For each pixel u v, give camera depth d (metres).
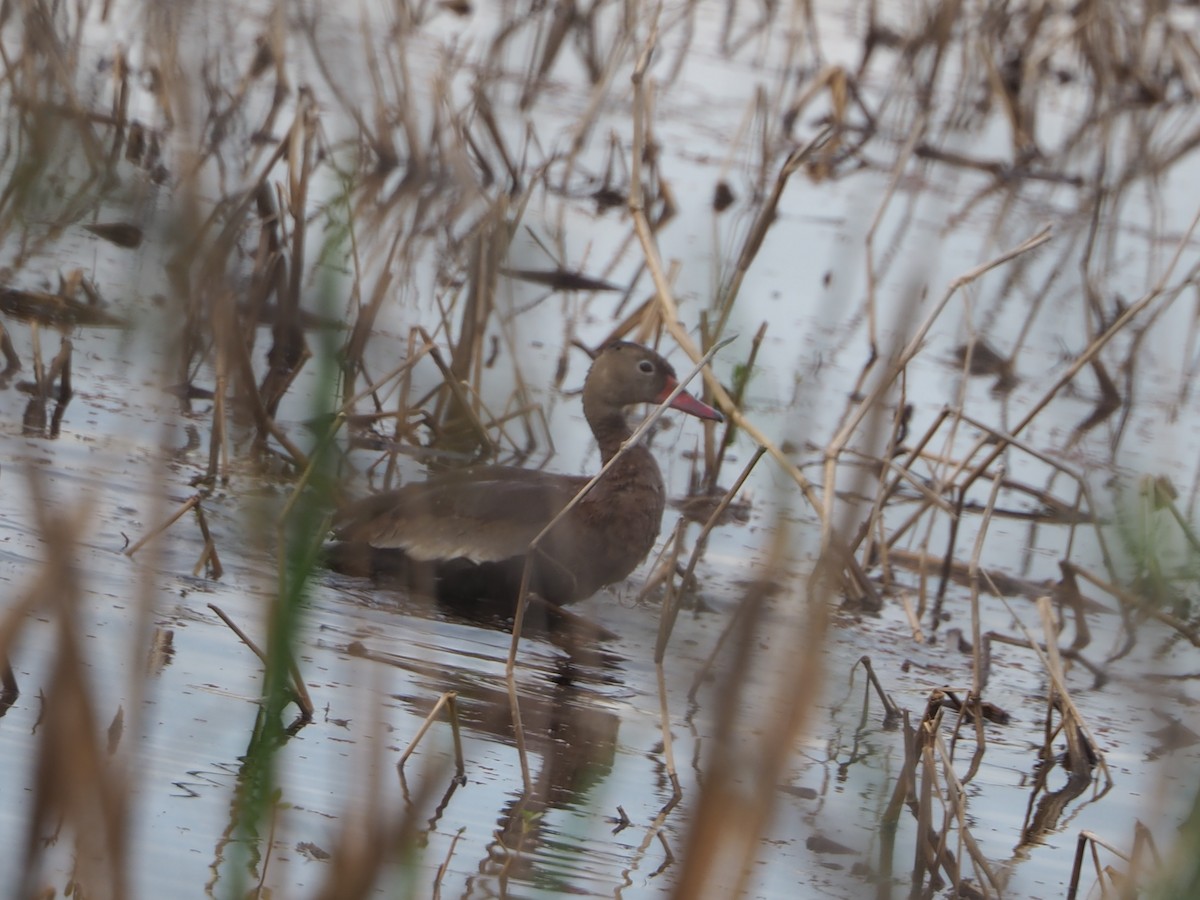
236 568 10.47
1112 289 20.34
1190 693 11.11
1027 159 24.97
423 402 13.88
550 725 9.09
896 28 31.06
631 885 7.31
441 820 7.67
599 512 11.61
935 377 17.27
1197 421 16.72
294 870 6.84
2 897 6.23
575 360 16.16
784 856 7.83
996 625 12.18
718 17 31.00
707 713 9.59
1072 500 14.58
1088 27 27.69
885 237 21.11
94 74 20.66
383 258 16.69
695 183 22.53
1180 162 26.94
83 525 5.78
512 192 20.27
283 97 21.20
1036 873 8.23
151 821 7.04
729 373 15.40
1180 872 5.70
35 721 7.84
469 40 22.72
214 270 5.78
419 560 8.82
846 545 4.88
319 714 8.51
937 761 9.48
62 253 14.80
